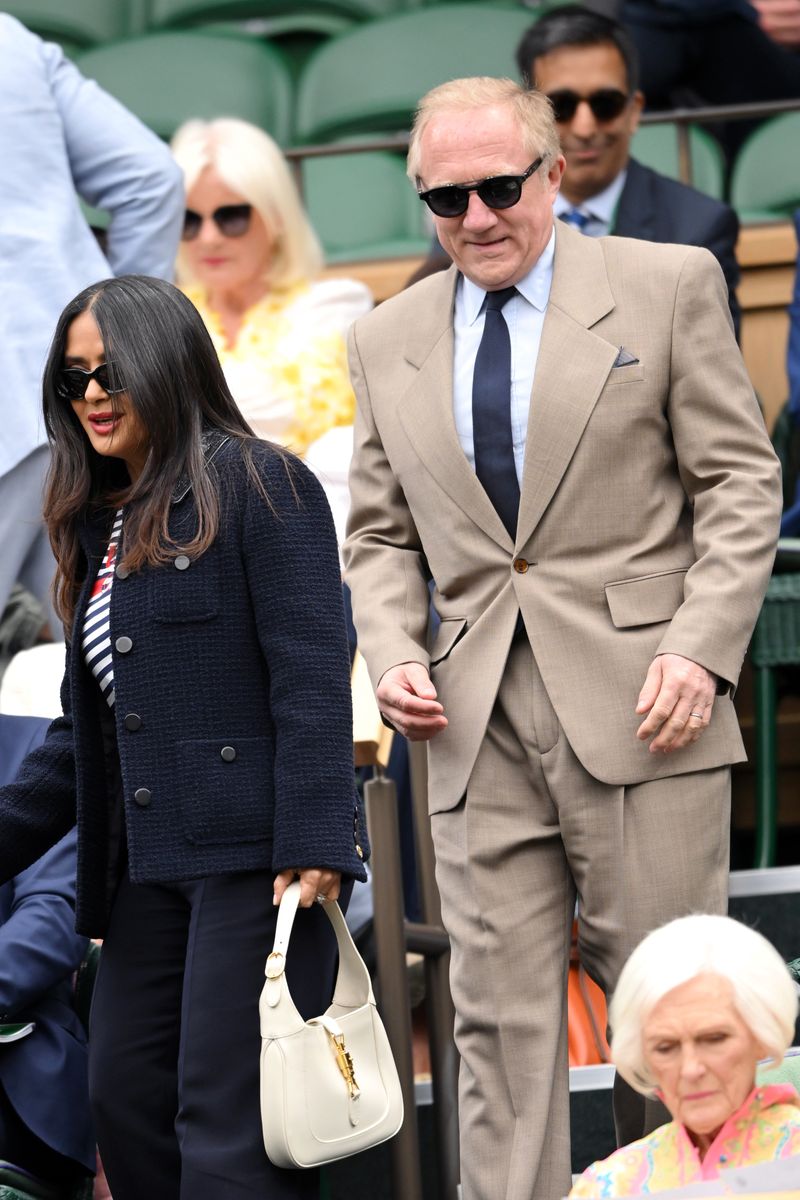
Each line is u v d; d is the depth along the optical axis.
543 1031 10.04
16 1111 11.02
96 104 15.62
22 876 11.78
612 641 10.02
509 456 10.24
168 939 9.75
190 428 9.72
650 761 9.96
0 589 14.60
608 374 10.07
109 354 9.61
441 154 10.17
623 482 10.09
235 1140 9.25
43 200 14.99
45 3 26.39
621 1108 10.52
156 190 15.61
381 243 22.97
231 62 25.55
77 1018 11.72
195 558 9.54
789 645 16.41
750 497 9.92
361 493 10.91
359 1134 9.30
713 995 7.45
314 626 9.50
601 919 10.07
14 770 12.31
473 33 25.28
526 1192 9.75
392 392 10.68
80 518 10.07
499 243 10.21
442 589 10.52
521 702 10.20
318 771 9.31
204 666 9.50
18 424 14.42
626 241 10.47
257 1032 9.36
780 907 13.76
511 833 10.20
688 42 22.72
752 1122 7.58
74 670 9.84
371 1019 9.59
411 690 10.18
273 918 9.46
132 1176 9.73
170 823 9.42
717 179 22.59
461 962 10.26
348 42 25.48
